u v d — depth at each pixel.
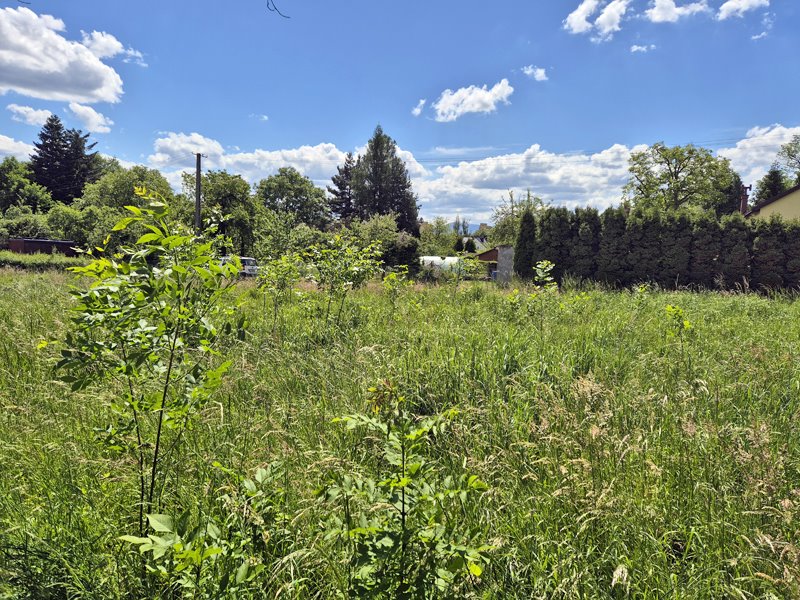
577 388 3.63
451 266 13.03
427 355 5.02
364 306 8.34
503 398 3.99
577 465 2.59
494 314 8.25
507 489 2.69
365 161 59.84
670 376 4.44
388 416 1.98
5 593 1.84
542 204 48.41
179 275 2.10
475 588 1.99
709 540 2.31
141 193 2.09
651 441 3.18
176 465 2.72
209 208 3.33
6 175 57.50
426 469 1.94
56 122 63.44
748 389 3.99
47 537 2.18
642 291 10.05
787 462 2.81
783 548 2.03
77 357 2.16
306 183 60.31
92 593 1.91
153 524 1.76
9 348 4.91
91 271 2.13
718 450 2.94
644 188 44.09
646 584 2.03
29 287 10.02
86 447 3.01
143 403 2.23
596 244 16.55
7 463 2.82
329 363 4.73
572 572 2.05
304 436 3.31
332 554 2.09
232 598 1.79
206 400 2.42
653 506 2.41
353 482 2.04
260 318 7.40
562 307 8.28
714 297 11.35
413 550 1.72
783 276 15.34
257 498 2.21
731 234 15.56
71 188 63.00
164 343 2.21
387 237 27.81
